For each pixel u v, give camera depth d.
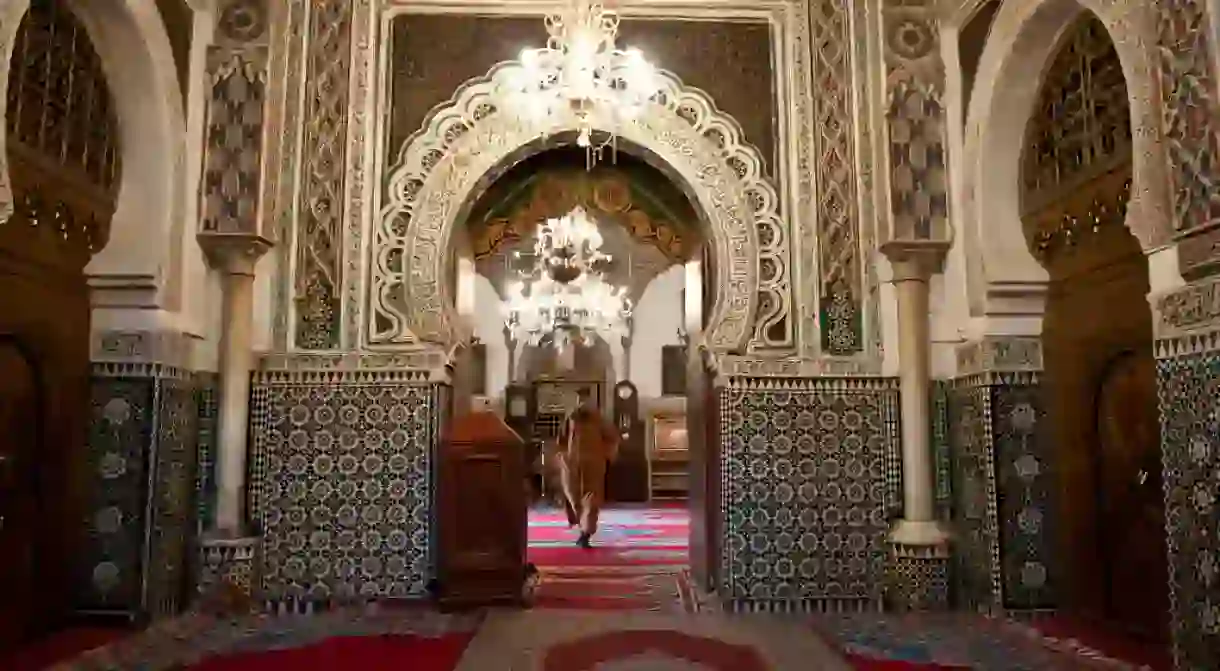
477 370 12.35
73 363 3.67
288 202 4.39
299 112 4.45
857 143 4.51
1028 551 3.90
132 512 3.75
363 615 3.94
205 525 4.11
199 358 4.14
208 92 4.22
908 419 4.21
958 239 4.17
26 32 3.29
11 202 2.89
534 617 3.89
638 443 12.01
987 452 3.94
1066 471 3.83
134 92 3.87
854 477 4.29
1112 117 3.41
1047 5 3.58
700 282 4.79
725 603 4.16
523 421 11.98
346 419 4.27
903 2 4.39
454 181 4.50
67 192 3.57
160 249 3.86
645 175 5.10
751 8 4.66
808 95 4.59
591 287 10.84
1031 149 3.96
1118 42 3.05
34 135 3.35
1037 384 3.98
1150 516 3.31
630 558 5.88
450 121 4.54
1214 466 2.62
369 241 4.43
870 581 4.22
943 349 4.29
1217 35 2.61
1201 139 2.66
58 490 3.58
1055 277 3.88
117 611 3.71
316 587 4.16
